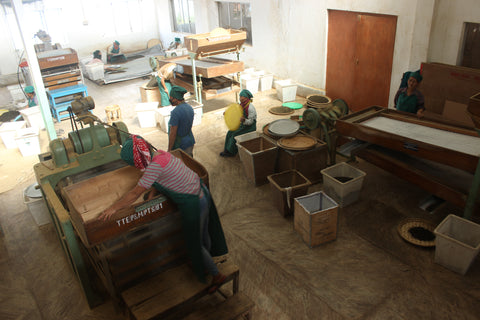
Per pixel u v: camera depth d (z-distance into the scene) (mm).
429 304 3697
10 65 12008
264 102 9320
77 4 13992
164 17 15250
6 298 4066
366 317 3611
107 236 3018
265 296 3922
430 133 4773
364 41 7562
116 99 10492
